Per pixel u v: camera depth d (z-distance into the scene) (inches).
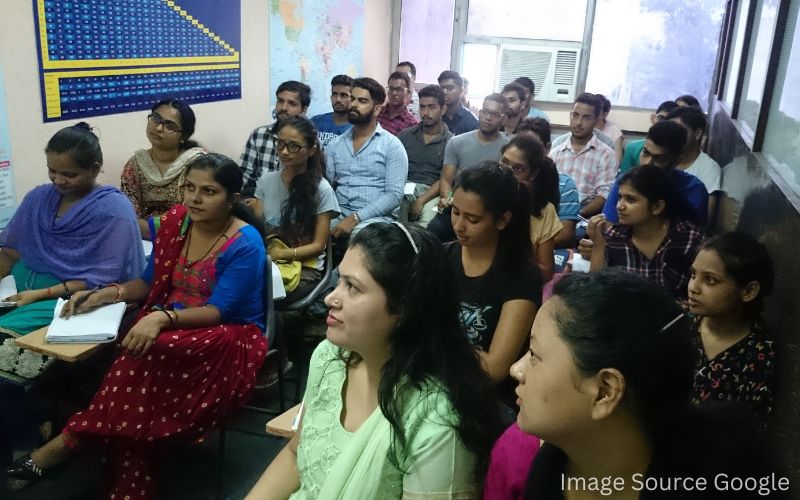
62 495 80.9
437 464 39.1
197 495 82.6
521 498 35.4
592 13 232.2
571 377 28.6
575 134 163.9
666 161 118.9
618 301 28.5
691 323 30.4
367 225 42.6
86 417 74.9
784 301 55.9
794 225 54.7
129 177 116.3
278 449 93.0
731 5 183.0
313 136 111.0
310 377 48.5
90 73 114.4
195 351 75.0
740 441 28.9
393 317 40.8
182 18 136.6
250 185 148.3
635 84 235.8
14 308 84.0
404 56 256.2
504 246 67.4
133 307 88.0
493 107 153.2
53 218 88.7
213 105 152.5
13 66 99.7
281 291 97.3
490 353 64.0
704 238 82.5
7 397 81.4
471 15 246.1
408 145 177.3
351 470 40.1
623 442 29.5
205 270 81.2
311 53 195.5
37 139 105.7
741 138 104.7
